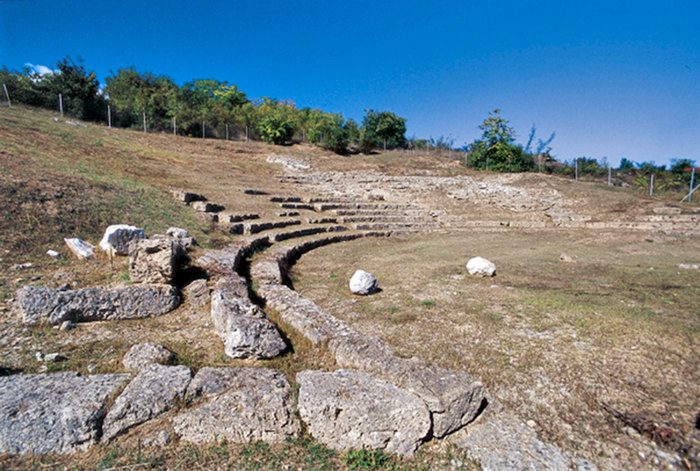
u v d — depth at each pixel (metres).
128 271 5.91
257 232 10.61
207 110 34.16
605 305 6.01
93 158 13.07
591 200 19.69
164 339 4.45
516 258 10.33
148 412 3.06
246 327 4.12
